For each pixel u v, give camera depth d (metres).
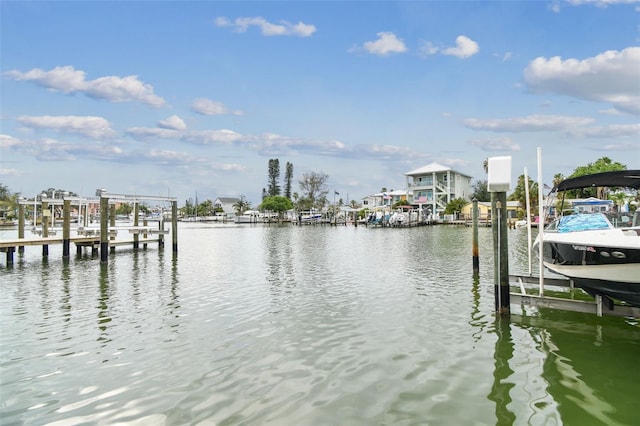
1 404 5.61
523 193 62.56
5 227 59.06
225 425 5.00
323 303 11.21
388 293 12.45
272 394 5.80
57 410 5.43
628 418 5.13
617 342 7.90
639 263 8.17
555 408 5.39
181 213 155.62
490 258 21.22
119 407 5.48
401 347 7.67
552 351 7.43
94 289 13.45
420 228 58.88
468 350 7.49
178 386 6.09
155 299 11.89
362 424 5.00
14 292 12.98
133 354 7.42
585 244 8.91
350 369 6.66
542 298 9.20
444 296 11.94
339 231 55.56
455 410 5.33
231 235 47.25
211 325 9.21
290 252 25.48
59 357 7.31
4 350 7.67
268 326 9.09
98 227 26.88
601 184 11.24
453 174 77.38
